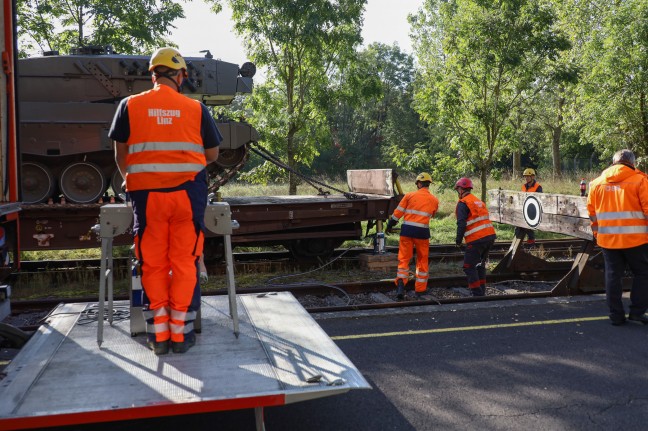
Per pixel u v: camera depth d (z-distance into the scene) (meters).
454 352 5.55
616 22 19.45
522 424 4.04
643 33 18.92
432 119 14.70
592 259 8.55
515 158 35.56
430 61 34.19
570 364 5.19
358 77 15.84
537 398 4.46
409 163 15.06
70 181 9.72
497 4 13.59
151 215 3.58
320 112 15.89
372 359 5.38
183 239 3.66
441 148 47.56
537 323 6.51
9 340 4.99
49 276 9.32
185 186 3.62
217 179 11.11
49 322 4.35
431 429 3.97
